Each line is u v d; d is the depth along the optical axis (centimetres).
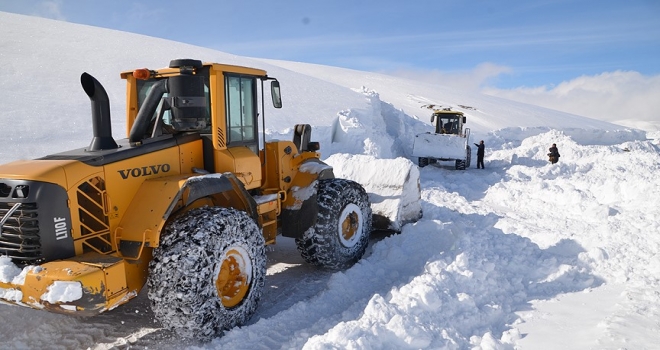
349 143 1429
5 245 310
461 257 440
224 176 386
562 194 892
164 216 329
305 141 562
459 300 370
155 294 325
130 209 343
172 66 393
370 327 315
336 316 382
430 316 342
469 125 3494
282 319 387
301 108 1966
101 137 355
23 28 2602
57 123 1305
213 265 338
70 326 375
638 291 381
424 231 578
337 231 514
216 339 347
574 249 517
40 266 291
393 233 653
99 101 352
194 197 353
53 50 2219
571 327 331
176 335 357
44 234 297
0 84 1614
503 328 343
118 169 340
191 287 323
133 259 327
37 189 294
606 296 387
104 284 293
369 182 646
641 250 469
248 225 384
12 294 289
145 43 3017
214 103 406
